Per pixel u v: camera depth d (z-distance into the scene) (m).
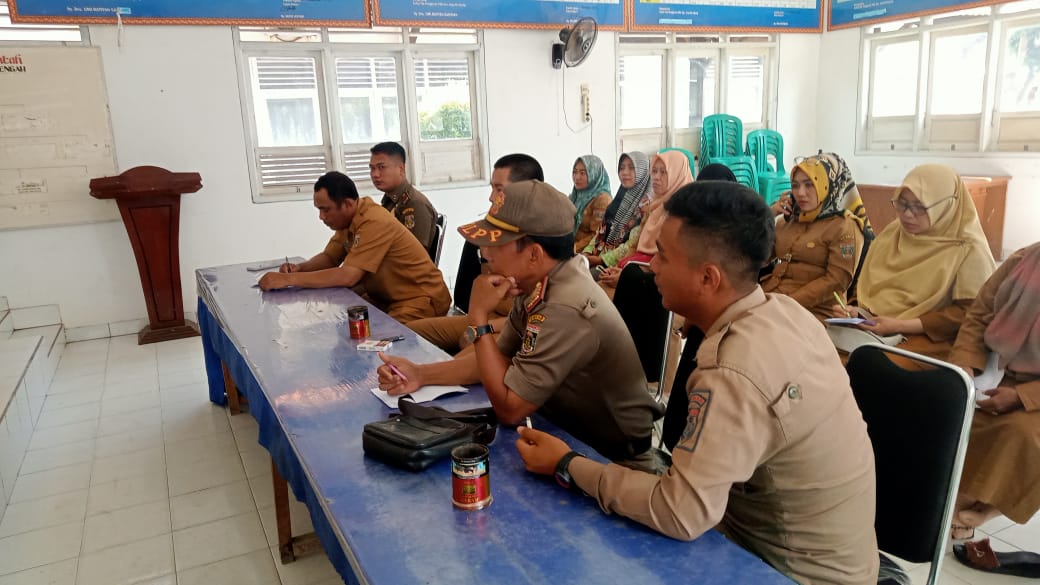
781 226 3.04
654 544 1.05
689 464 1.02
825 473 1.07
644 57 6.47
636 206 4.05
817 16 6.95
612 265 3.90
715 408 1.01
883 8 6.39
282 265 3.42
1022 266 2.02
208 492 2.63
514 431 1.47
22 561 2.22
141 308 4.88
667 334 2.12
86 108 4.52
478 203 5.89
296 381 1.82
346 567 1.24
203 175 4.91
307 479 1.43
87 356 4.39
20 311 4.55
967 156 5.99
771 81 7.02
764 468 1.08
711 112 6.93
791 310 1.12
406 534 1.09
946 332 2.40
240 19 4.79
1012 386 2.02
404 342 2.15
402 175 3.87
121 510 2.52
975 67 5.89
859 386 1.45
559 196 1.52
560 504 1.17
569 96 6.06
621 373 1.59
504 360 1.53
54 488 2.69
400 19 5.26
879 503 1.39
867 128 6.89
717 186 1.09
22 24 4.29
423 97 5.61
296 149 5.28
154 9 4.55
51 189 4.52
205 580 2.11
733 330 1.07
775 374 1.01
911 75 6.42
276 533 2.35
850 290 2.82
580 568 1.00
